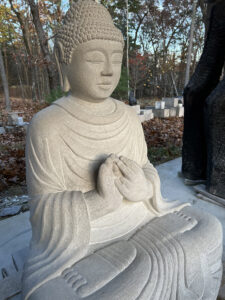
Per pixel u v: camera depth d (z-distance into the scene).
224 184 2.35
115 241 1.27
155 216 1.48
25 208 2.58
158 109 8.19
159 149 4.33
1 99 17.05
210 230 1.35
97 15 1.12
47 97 4.93
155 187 1.43
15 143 5.66
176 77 16.83
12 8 9.20
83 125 1.25
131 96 8.20
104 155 1.29
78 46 1.11
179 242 1.23
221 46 2.34
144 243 1.24
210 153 2.42
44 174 1.20
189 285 1.19
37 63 7.71
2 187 3.15
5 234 2.00
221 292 1.54
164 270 1.11
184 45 14.73
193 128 2.65
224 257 1.76
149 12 14.73
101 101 1.33
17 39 15.20
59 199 1.16
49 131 1.19
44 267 1.05
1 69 10.38
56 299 0.93
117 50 1.18
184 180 2.88
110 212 1.22
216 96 2.19
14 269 1.56
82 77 1.17
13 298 1.28
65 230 1.11
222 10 2.23
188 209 1.57
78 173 1.25
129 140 1.43
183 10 13.92
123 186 1.21
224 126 2.21
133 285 1.00
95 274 1.04
